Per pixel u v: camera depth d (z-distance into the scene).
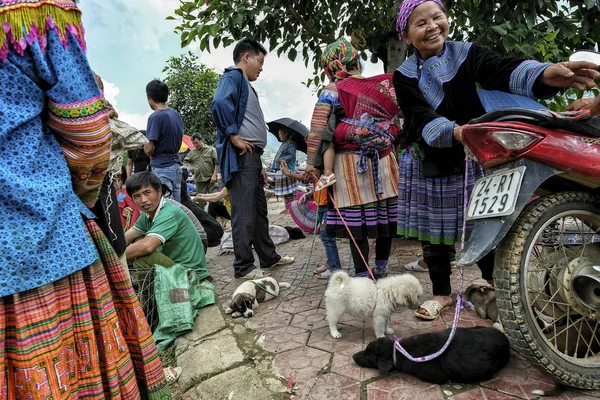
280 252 4.99
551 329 2.00
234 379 2.16
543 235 2.14
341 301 2.44
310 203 4.64
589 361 1.77
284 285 3.57
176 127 5.04
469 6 3.87
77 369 1.34
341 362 2.19
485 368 1.84
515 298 1.65
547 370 1.68
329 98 3.08
